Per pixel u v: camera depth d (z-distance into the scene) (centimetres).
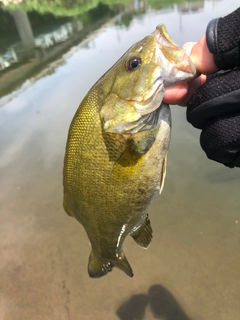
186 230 59
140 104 22
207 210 62
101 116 23
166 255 56
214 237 57
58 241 61
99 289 53
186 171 69
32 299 52
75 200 26
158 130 23
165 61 21
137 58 22
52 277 55
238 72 19
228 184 66
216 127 20
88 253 59
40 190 72
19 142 87
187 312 48
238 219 59
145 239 29
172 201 64
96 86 24
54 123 92
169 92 21
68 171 25
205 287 51
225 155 20
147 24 174
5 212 68
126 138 23
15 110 104
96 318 49
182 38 119
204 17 143
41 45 178
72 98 102
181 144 75
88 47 152
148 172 24
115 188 24
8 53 171
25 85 123
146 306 50
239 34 18
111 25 192
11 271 57
